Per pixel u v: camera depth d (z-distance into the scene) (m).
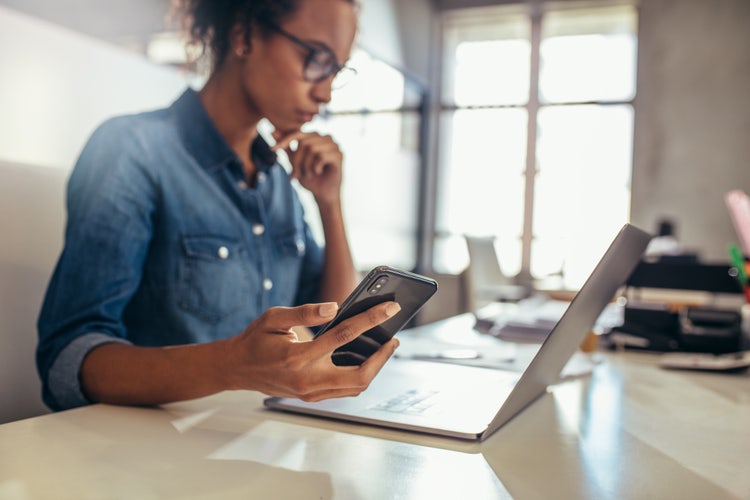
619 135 6.75
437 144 7.55
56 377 0.85
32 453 0.58
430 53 7.49
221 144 1.23
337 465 0.57
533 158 7.03
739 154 6.26
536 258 7.00
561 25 7.14
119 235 1.03
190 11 1.30
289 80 1.20
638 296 1.87
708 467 0.62
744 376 1.21
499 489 0.53
